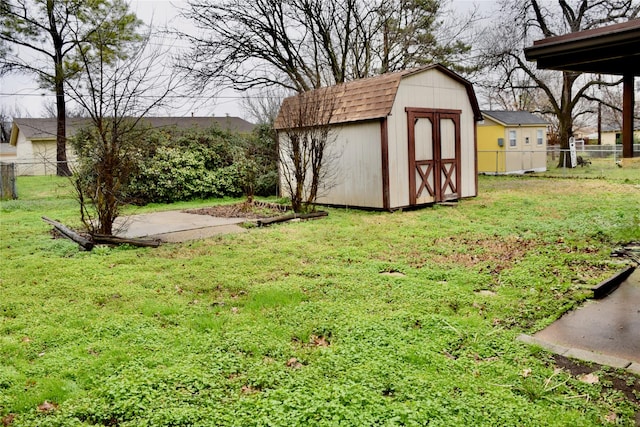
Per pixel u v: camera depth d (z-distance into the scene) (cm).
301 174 1145
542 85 2530
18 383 344
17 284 606
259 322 459
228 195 1636
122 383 332
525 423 284
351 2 1873
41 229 1022
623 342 412
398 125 1182
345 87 1295
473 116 1398
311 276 618
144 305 513
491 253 720
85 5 1808
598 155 3209
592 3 2189
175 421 287
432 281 588
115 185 869
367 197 1212
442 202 1298
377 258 708
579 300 519
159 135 1579
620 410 302
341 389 317
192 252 770
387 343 399
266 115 2694
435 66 1258
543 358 380
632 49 373
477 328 438
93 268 675
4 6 2003
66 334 436
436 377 341
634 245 732
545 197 1369
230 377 349
